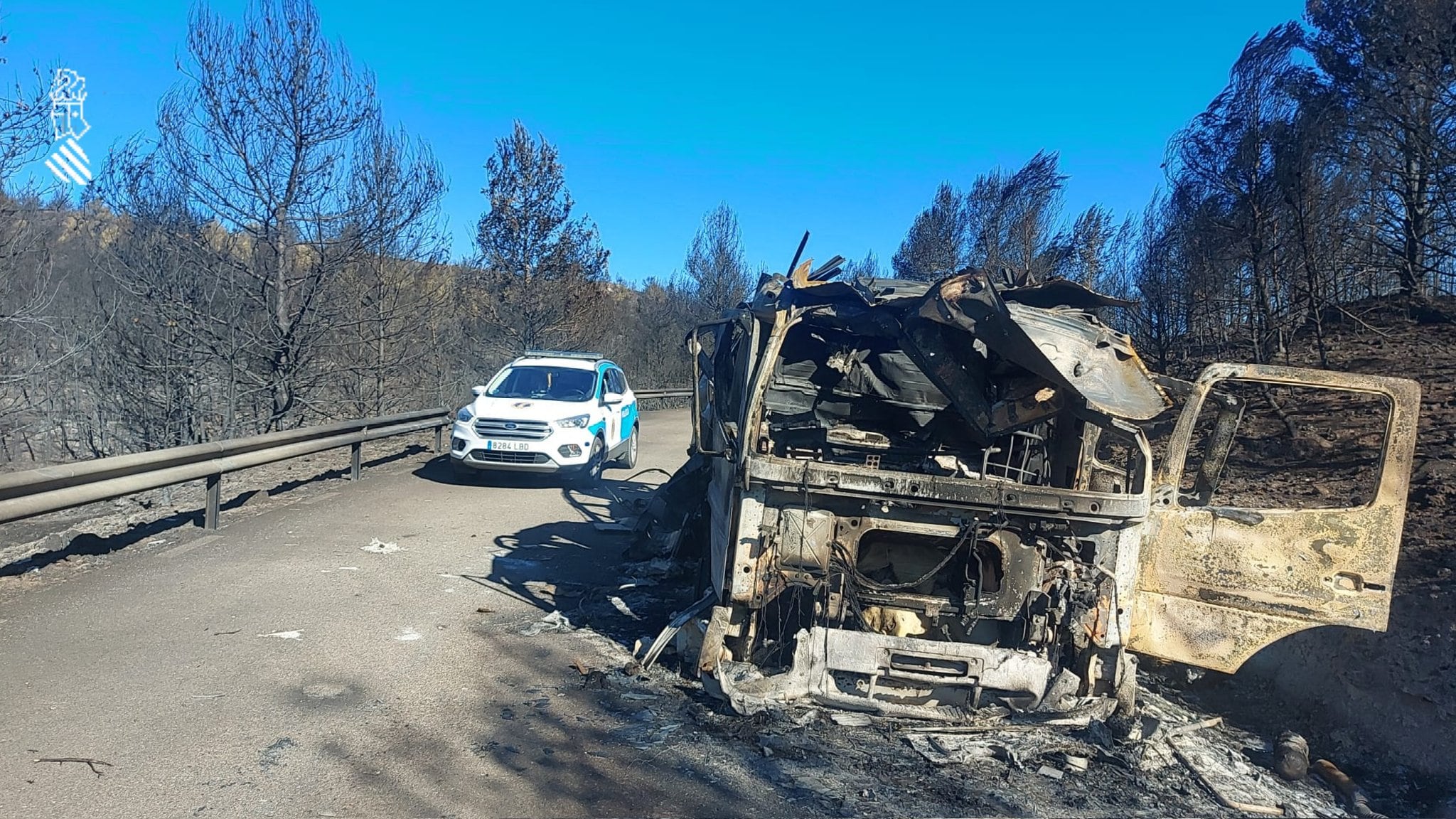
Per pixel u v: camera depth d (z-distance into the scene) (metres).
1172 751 4.77
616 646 6.16
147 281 15.18
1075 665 5.13
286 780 4.00
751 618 5.26
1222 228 11.95
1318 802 4.43
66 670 5.18
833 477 4.95
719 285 33.53
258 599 6.80
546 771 4.23
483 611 6.84
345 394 18.86
